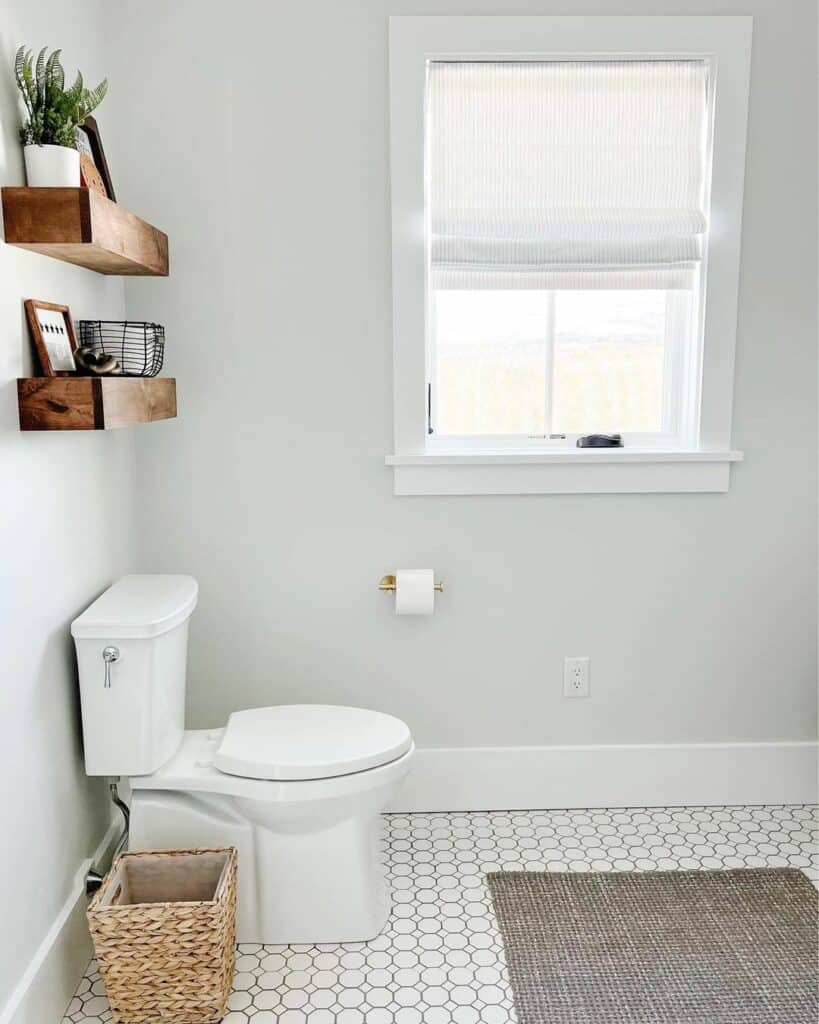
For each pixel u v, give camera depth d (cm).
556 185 242
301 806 196
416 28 232
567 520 255
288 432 248
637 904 219
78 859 201
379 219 241
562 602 259
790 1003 185
